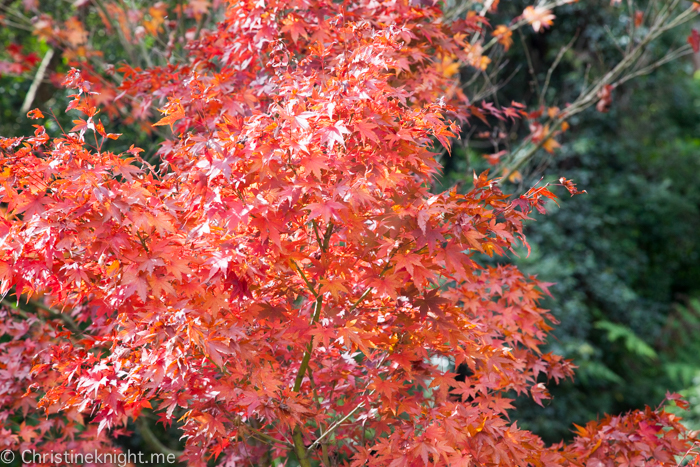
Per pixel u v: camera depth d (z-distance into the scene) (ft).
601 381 29.04
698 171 36.55
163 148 9.10
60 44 18.70
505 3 29.43
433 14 11.06
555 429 26.02
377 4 10.41
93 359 7.96
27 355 10.27
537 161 25.45
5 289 6.81
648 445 8.86
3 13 22.50
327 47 9.08
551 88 31.12
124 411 7.56
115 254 6.64
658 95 35.65
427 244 7.18
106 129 18.94
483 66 15.42
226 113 9.68
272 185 6.75
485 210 6.84
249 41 10.45
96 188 6.33
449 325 7.71
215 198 6.70
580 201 30.86
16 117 23.31
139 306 7.21
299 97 7.29
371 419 8.91
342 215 6.82
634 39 17.81
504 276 10.51
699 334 34.22
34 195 6.79
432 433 7.29
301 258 7.36
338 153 7.13
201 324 7.00
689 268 36.83
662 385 31.89
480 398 8.72
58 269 6.94
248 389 7.46
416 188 7.39
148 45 22.20
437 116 7.69
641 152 34.78
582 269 29.25
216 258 6.66
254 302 7.73
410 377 8.05
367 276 7.44
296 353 9.30
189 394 7.39
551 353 10.37
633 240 34.14
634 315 31.27
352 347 8.90
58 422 11.35
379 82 7.06
